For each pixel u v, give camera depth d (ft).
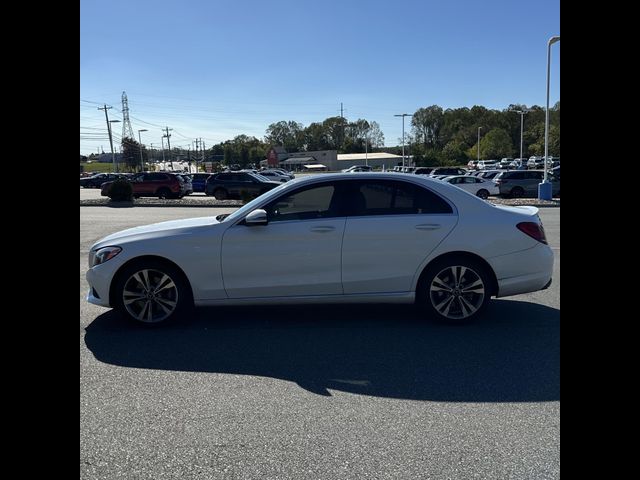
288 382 13.58
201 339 17.02
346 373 14.17
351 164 373.40
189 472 9.56
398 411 11.92
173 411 11.93
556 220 58.70
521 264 18.30
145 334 17.56
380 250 18.02
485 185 102.17
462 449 10.28
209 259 17.92
